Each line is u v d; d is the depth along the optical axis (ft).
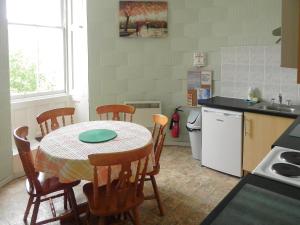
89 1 13.79
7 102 11.00
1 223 8.64
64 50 14.70
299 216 3.66
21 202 9.84
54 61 14.57
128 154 6.60
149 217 9.04
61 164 7.11
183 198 10.18
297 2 4.42
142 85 14.92
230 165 11.85
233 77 13.43
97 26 14.11
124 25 14.25
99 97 14.70
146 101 14.76
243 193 4.23
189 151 14.75
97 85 14.57
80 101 14.88
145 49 14.60
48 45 14.23
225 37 13.44
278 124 10.55
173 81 14.80
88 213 8.32
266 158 5.36
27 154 7.31
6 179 11.16
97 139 8.30
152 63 14.73
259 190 4.30
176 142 15.46
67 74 14.93
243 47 12.95
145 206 9.66
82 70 14.61
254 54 12.69
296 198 4.08
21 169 11.80
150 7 14.14
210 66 14.08
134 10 14.14
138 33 14.32
